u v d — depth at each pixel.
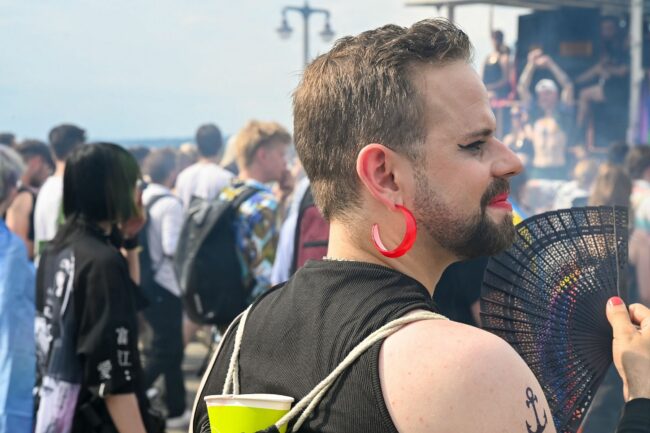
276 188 5.83
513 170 1.17
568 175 8.84
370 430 1.04
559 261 1.31
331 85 1.18
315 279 1.20
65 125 5.41
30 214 5.91
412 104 1.14
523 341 1.30
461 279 2.86
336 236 1.23
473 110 1.15
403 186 1.15
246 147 5.00
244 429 1.11
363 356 1.07
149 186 5.73
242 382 1.23
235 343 1.27
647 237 4.18
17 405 2.71
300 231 3.68
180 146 8.48
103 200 2.82
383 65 1.15
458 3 8.41
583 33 9.60
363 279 1.15
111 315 2.70
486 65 9.41
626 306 1.27
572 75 9.55
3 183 3.04
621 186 4.63
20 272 2.75
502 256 1.33
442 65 1.15
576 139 9.35
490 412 1.01
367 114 1.15
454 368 1.02
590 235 1.31
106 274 2.72
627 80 9.57
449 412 1.01
